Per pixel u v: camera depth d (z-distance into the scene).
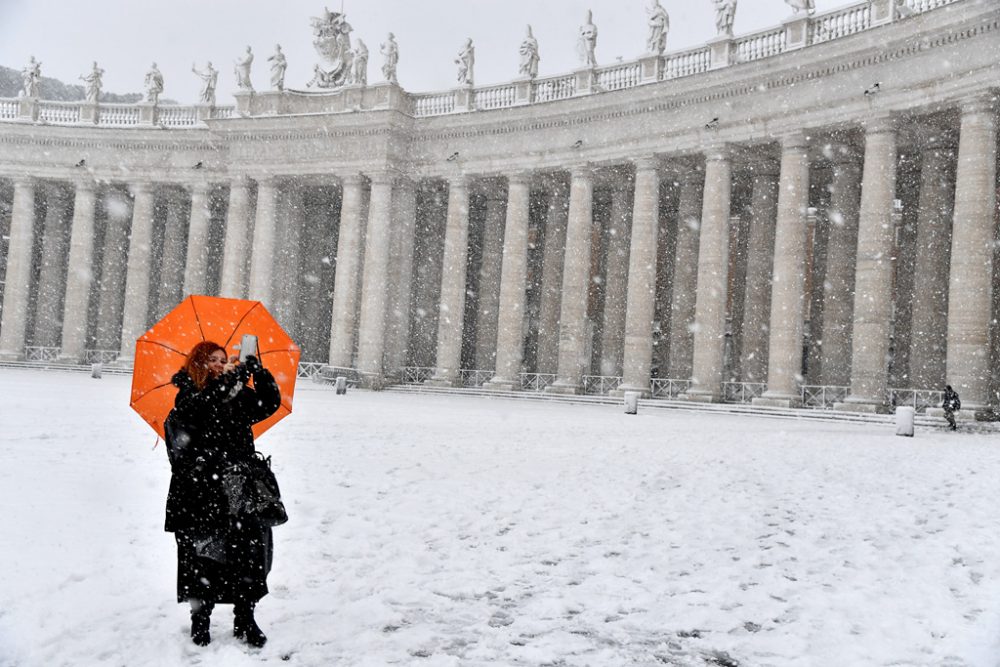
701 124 39.62
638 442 19.19
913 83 32.38
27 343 64.75
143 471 11.79
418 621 5.99
